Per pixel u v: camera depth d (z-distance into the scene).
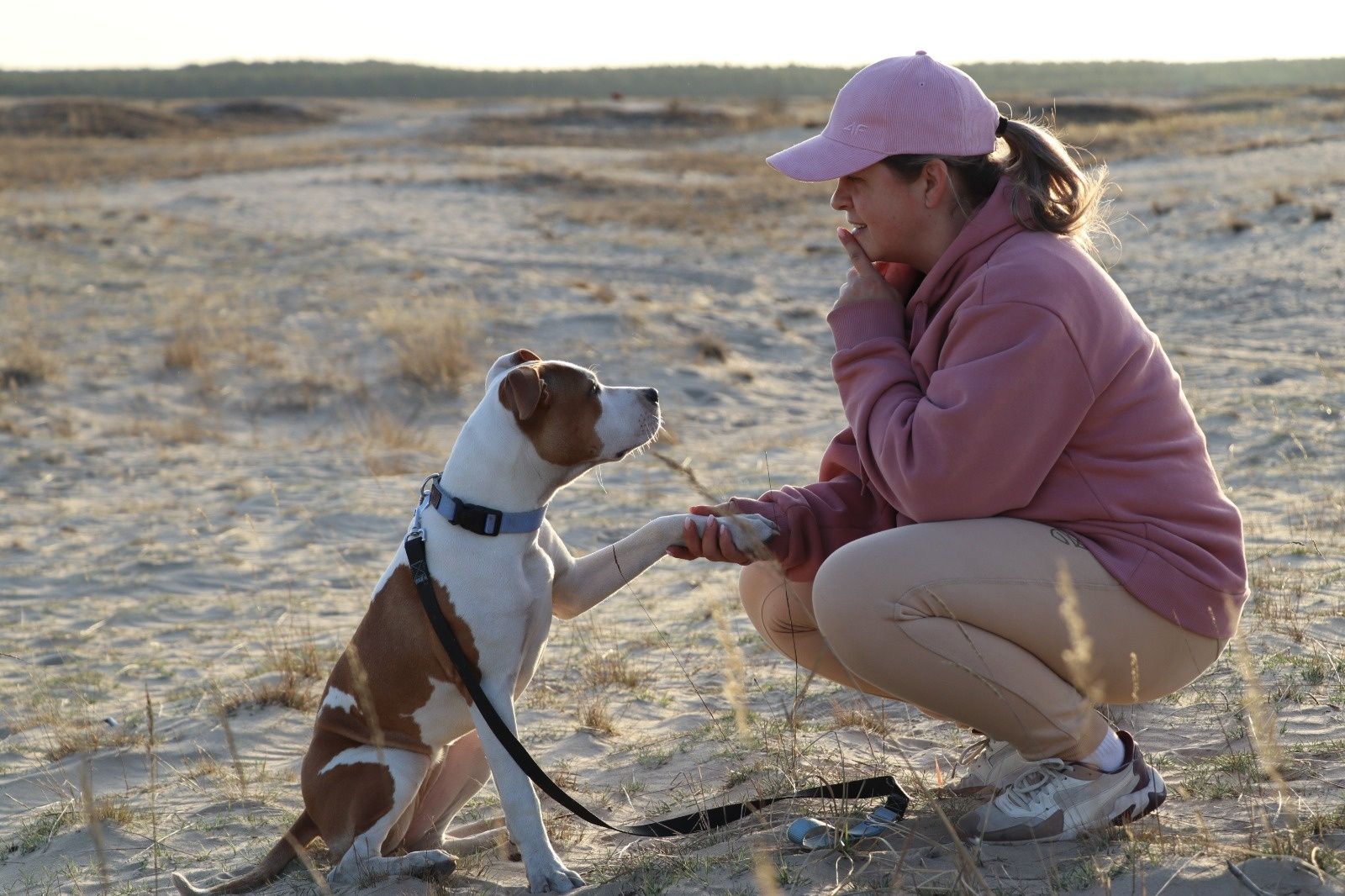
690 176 34.53
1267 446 8.01
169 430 11.73
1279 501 6.65
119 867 3.63
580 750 4.23
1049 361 2.69
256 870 3.37
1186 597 2.76
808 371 13.88
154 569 7.70
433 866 3.20
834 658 3.35
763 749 3.67
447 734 3.34
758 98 83.50
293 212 27.41
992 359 2.70
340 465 10.48
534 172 33.12
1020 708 2.81
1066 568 2.74
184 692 5.40
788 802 3.27
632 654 5.37
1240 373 11.13
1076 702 2.82
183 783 4.33
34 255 20.30
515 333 14.84
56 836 3.92
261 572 7.63
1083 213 2.92
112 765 4.55
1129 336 2.80
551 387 3.25
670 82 141.75
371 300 16.94
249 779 4.30
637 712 4.59
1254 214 20.08
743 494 8.37
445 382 13.08
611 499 8.67
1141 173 27.38
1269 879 2.47
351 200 29.45
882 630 2.82
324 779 3.32
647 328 15.02
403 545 3.29
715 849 3.04
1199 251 18.31
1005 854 2.76
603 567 3.43
